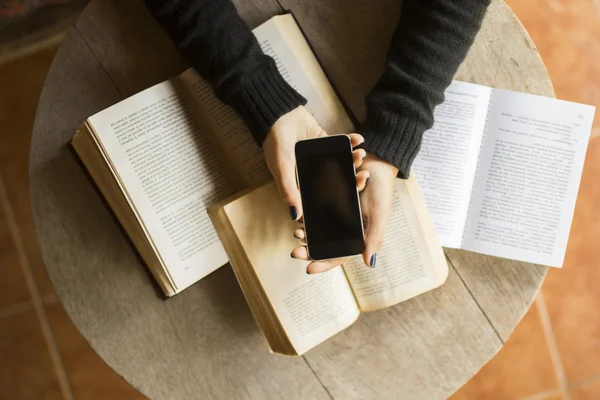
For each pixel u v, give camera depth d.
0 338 1.08
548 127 0.70
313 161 0.57
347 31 0.71
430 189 0.71
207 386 0.70
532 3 1.10
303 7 0.70
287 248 0.65
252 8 0.70
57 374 1.08
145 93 0.65
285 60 0.68
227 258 0.69
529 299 0.71
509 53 0.70
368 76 0.71
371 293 0.69
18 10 1.01
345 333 0.71
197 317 0.70
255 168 0.69
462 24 0.65
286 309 0.65
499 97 0.70
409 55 0.66
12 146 1.08
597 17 1.09
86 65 0.69
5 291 1.08
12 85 1.07
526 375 1.11
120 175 0.64
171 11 0.63
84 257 0.69
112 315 0.69
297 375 0.71
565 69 1.10
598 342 1.10
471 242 0.71
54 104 0.69
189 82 0.68
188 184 0.67
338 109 0.69
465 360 0.71
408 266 0.69
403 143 0.65
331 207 0.58
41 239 0.69
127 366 0.69
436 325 0.71
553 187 0.71
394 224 0.68
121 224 0.68
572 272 1.11
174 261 0.67
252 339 0.70
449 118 0.70
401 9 0.68
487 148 0.71
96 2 0.69
